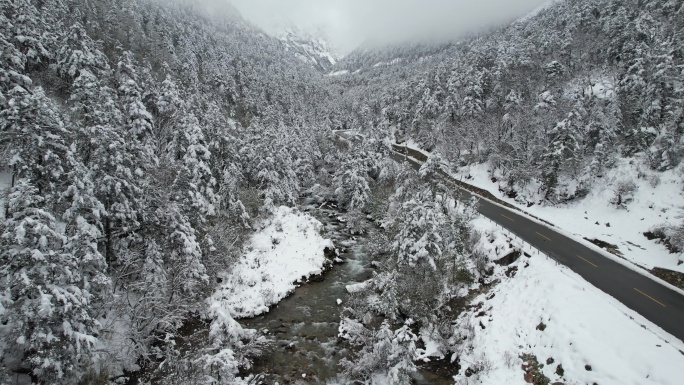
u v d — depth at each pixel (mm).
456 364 19547
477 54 70750
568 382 15203
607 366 14625
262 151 39188
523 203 38156
